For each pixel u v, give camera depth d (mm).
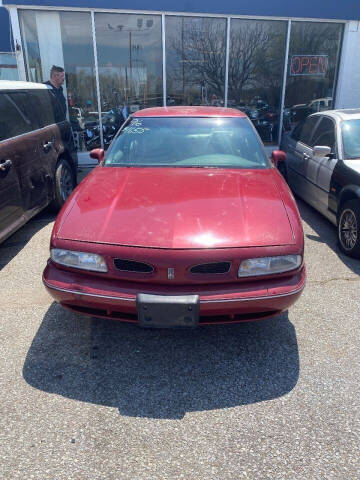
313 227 5109
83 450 1993
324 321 3094
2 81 4340
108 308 2404
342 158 4551
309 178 5336
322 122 5449
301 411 2240
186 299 2264
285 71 8891
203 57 8516
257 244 2404
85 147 8641
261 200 2828
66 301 2488
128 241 2398
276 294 2377
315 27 8695
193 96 8789
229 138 3729
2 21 7789
